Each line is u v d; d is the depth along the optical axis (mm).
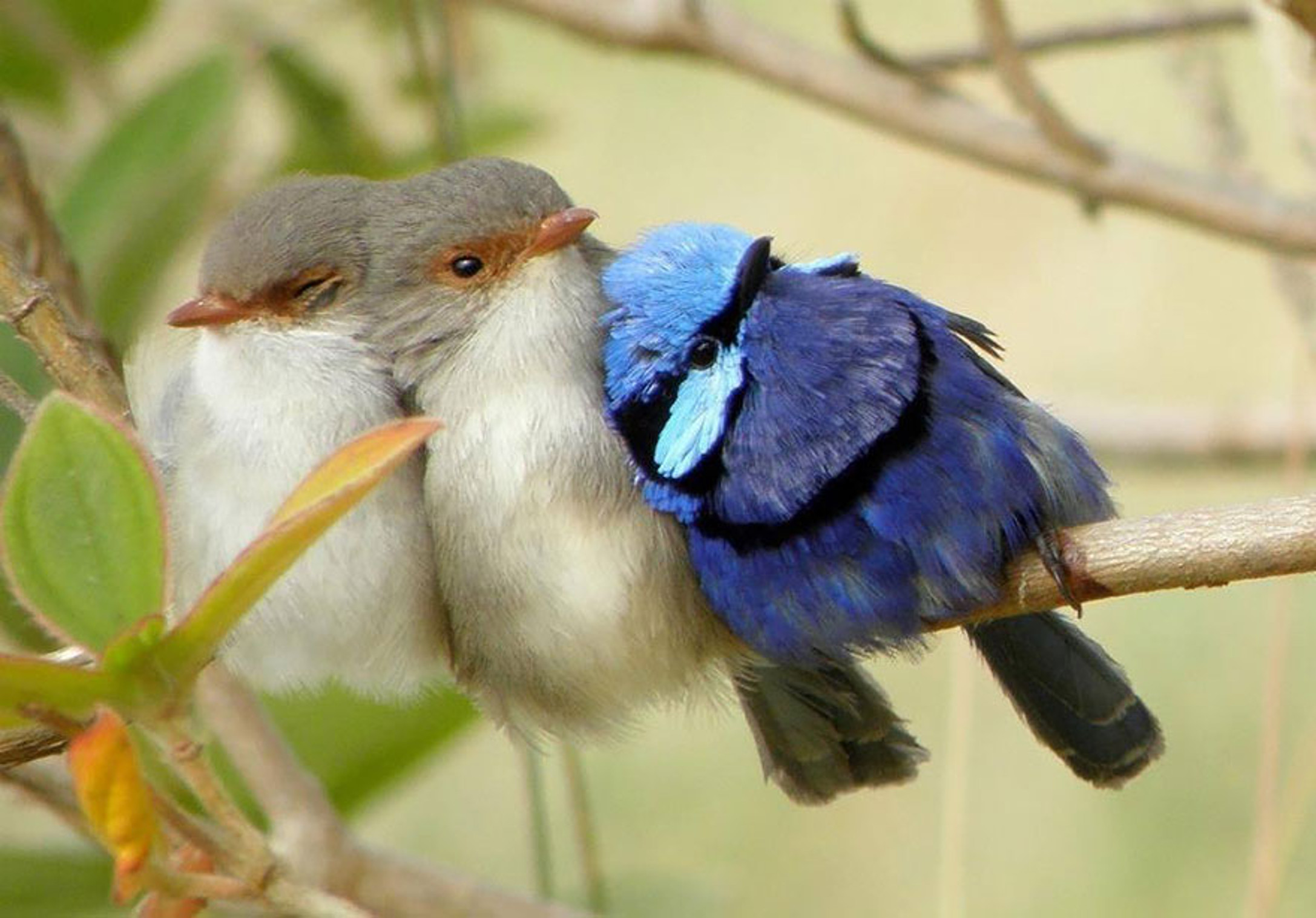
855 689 2580
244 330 2568
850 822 2779
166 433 2566
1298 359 2672
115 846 2461
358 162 2682
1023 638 2574
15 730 2488
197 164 2625
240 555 2461
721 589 2553
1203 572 2525
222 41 2678
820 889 2775
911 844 2777
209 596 2461
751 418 2545
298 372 2564
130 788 2459
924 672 2793
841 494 2543
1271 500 2525
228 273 2572
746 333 2545
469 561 2559
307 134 2684
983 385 2547
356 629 2559
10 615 2578
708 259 2549
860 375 2543
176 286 2670
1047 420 2555
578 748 2582
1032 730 2578
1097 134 2738
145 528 2463
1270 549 2521
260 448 2561
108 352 2564
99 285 2619
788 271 2551
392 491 2557
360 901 2576
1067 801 2775
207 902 2484
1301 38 2604
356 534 2553
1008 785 2779
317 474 2463
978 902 2768
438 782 2777
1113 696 2574
